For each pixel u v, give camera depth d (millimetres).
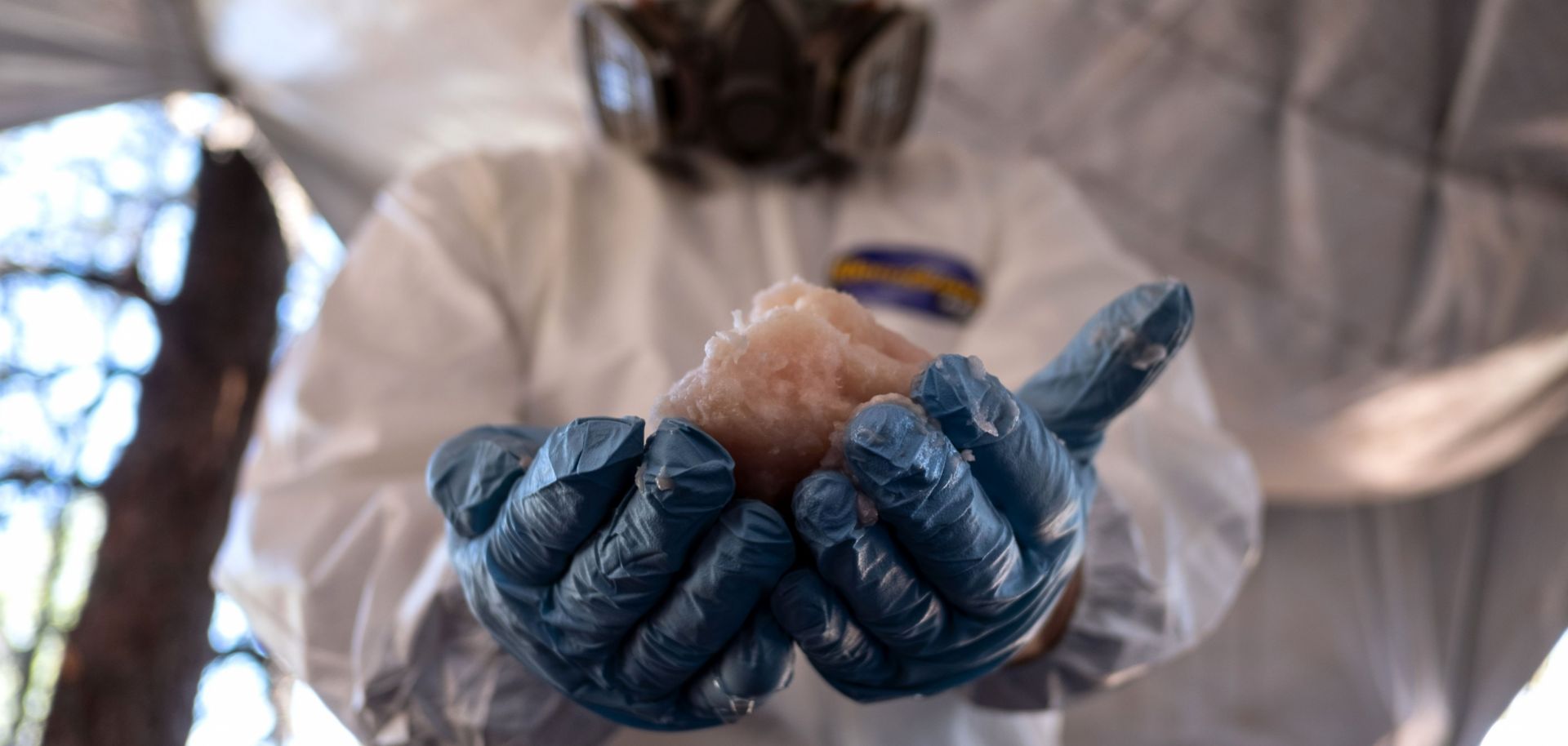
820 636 265
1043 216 575
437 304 488
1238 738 916
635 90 553
